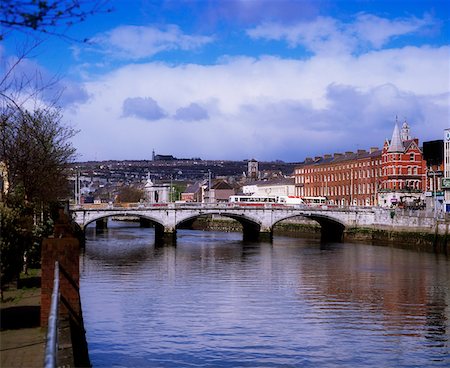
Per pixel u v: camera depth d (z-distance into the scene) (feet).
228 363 79.10
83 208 286.46
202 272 172.14
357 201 441.68
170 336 92.17
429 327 102.12
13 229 67.77
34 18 26.25
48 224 128.36
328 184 492.13
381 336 95.50
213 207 311.88
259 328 98.68
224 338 91.35
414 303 124.36
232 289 139.13
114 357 80.64
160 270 175.94
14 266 68.64
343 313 112.68
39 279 89.71
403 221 302.86
